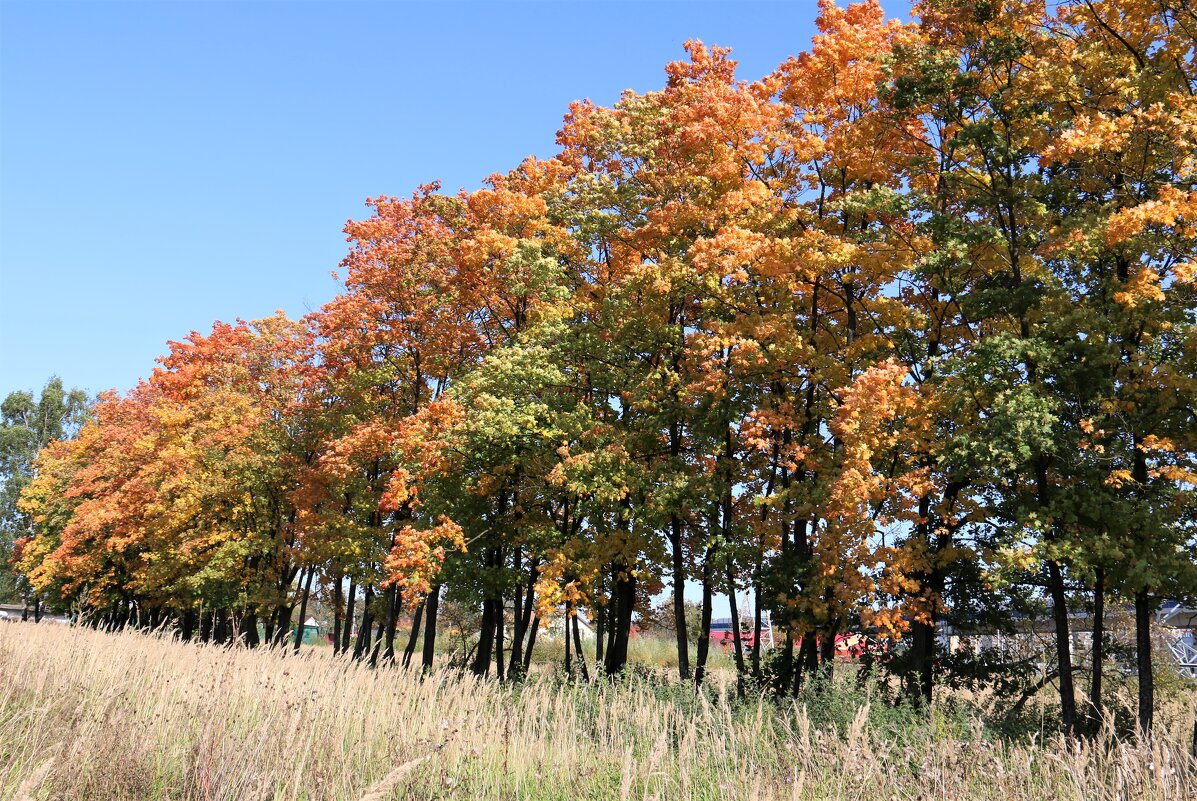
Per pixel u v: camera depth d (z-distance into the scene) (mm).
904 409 17469
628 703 12008
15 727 8070
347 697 10648
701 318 22688
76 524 44812
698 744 9805
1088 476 16359
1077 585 19953
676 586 21922
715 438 22391
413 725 9734
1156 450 16203
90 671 10930
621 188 23969
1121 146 16281
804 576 18906
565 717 11445
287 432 34406
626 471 21375
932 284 19422
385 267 28797
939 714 11070
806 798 7766
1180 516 16734
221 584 34031
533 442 23828
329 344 29359
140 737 7879
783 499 18719
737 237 19234
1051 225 17750
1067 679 16234
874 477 16688
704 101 21594
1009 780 7859
